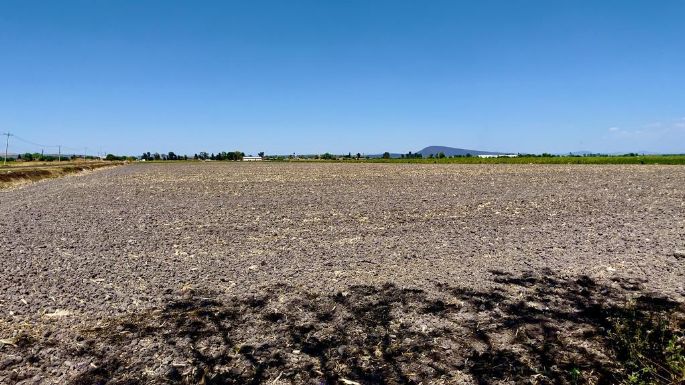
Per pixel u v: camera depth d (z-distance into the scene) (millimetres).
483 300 5559
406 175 33688
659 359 4098
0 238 9812
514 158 77500
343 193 19531
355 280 6418
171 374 3969
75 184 28375
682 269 6625
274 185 25125
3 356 4254
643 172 31953
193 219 12359
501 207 13844
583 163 56000
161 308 5418
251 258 7816
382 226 10867
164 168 59844
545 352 4293
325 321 5035
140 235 10031
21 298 5750
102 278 6625
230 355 4293
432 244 8734
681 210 12438
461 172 36844
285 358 4246
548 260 7301
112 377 3922
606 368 4008
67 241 9398
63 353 4312
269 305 5496
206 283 6371
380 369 4066
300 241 9242
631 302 5375
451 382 3848
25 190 24500
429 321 5004
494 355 4262
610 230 9695
